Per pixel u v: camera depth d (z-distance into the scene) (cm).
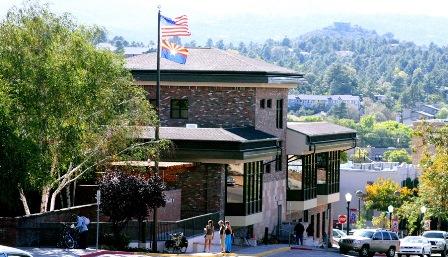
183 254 6028
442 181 9744
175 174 7019
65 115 5697
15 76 5597
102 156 6159
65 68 5703
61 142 5738
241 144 7175
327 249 8038
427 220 10288
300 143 8612
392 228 9838
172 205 6931
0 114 5197
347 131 9500
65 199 6750
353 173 14475
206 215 6969
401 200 13025
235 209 7531
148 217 6512
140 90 6412
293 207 8800
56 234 5597
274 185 8412
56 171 5941
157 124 6334
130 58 8256
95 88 5881
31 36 5762
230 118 7956
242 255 6444
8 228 5425
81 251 5388
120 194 5853
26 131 5525
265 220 8206
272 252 7100
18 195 5866
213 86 7956
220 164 7325
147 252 5884
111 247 5862
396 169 14850
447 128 10056
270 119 8294
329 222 9888
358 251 7425
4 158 5197
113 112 6109
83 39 5966
